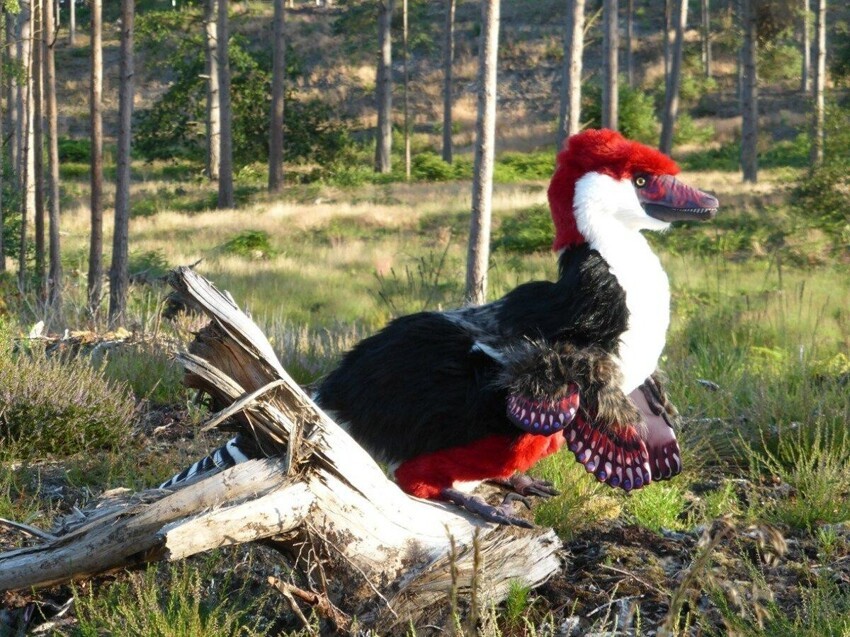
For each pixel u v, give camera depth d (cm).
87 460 572
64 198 3438
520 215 2916
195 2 4231
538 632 374
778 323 1193
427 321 391
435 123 5350
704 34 5475
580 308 373
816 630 346
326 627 355
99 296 1273
